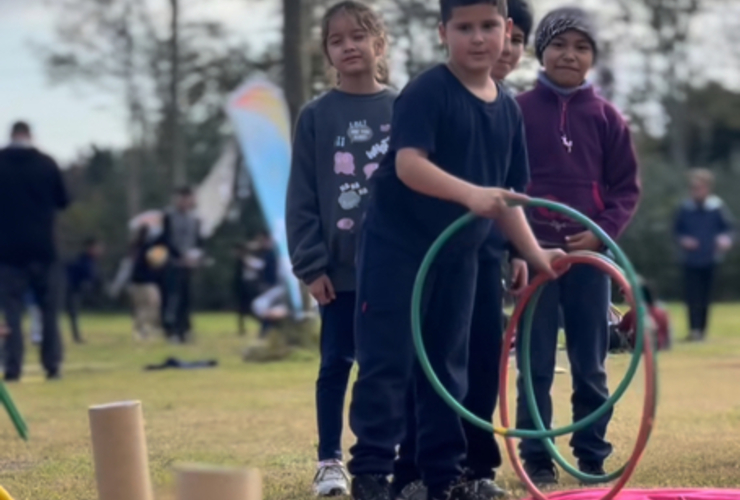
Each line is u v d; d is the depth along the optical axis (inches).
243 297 699.4
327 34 181.3
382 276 148.6
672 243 1169.4
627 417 201.0
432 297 149.5
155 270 617.3
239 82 1026.7
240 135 441.7
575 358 181.0
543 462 179.9
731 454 199.9
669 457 197.9
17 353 389.1
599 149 186.7
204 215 889.5
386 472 152.3
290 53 441.7
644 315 128.8
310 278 178.2
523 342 155.9
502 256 156.9
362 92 181.6
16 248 387.5
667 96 1403.8
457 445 152.9
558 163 184.5
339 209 178.2
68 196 402.0
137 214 1374.3
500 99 150.8
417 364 152.0
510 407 219.9
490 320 156.3
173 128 1248.2
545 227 184.1
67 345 599.8
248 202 1222.9
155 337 649.0
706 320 573.3
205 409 278.2
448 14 147.0
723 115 1542.8
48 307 392.2
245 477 96.8
